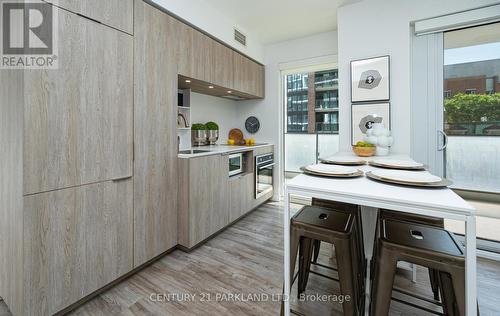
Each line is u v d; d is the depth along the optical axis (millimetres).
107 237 1694
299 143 4016
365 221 1972
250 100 4125
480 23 2211
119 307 1570
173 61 2215
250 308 1572
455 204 899
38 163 1326
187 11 2354
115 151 1729
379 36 2564
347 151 2730
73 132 1482
